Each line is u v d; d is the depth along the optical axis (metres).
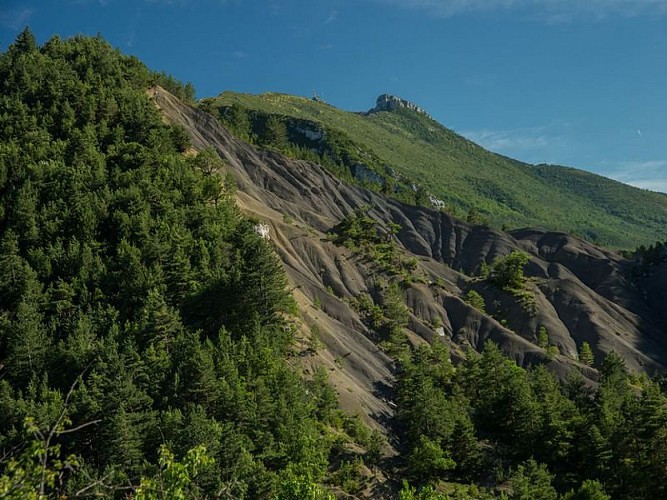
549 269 184.88
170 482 16.69
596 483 62.16
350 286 135.75
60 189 92.06
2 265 73.31
